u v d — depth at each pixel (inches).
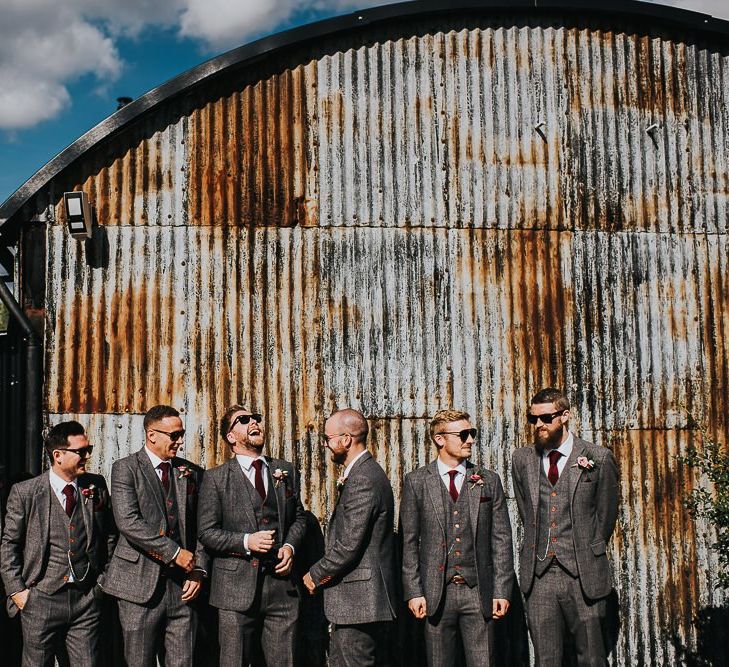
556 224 244.5
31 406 223.0
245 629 190.4
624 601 237.0
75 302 228.7
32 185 226.1
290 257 235.3
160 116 234.5
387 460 232.8
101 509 197.3
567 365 240.7
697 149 253.3
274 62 239.0
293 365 232.7
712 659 238.2
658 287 247.0
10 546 190.9
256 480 198.1
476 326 239.0
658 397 243.3
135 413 227.1
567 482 197.2
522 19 247.8
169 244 232.1
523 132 245.9
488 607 188.5
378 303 236.7
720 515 216.7
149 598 188.4
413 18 243.0
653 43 253.6
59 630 190.5
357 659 186.7
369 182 239.6
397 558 228.7
